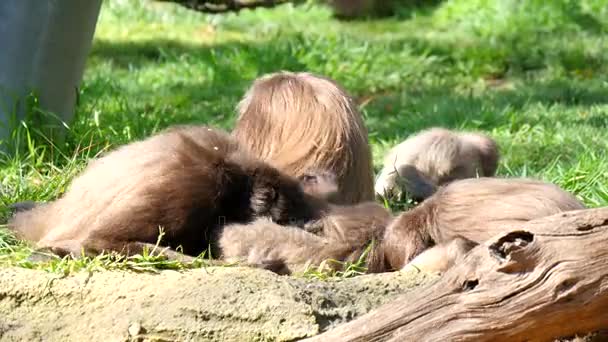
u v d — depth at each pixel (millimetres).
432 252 9773
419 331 7578
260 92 12672
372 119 24250
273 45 31250
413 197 15211
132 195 10273
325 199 11555
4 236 10953
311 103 12422
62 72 16234
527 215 9875
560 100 26188
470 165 16594
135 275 8914
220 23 37656
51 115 15789
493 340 7508
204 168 10555
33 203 12211
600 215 7410
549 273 7344
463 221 10102
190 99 26109
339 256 10523
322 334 7805
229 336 8352
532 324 7434
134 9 38281
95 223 10281
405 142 16875
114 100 21969
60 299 8750
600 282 7340
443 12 37906
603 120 22766
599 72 30516
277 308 8422
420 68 30938
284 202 10891
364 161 12680
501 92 27531
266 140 12391
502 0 36125
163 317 8453
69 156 15250
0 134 15445
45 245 10117
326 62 30250
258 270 8930
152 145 10719
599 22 35125
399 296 8078
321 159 12203
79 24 16234
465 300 7504
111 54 32219
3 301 8758
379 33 36188
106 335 8445
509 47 32531
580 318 7457
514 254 7348
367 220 10938
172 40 34656
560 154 18875
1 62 15625
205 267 9141
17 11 15586
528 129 21500
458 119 22969
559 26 34688
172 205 10281
